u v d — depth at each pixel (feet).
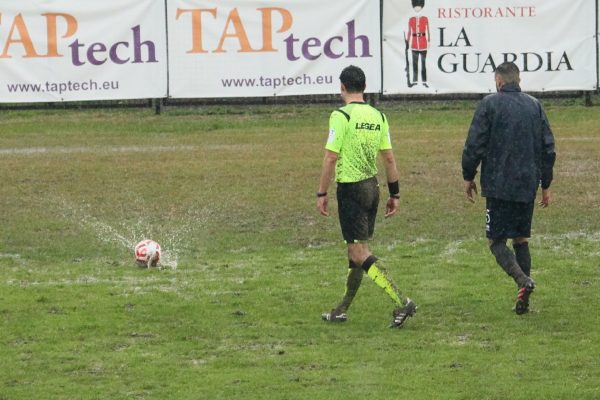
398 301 71.67
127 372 63.31
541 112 73.82
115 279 86.89
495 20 176.55
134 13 175.32
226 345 68.64
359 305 78.13
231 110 184.44
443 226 105.81
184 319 74.69
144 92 177.06
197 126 171.73
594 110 179.01
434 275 86.63
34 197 120.06
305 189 123.13
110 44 175.42
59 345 68.74
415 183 125.49
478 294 80.48
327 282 85.15
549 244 97.96
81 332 71.67
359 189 71.00
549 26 177.06
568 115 175.11
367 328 72.28
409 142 153.07
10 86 174.91
